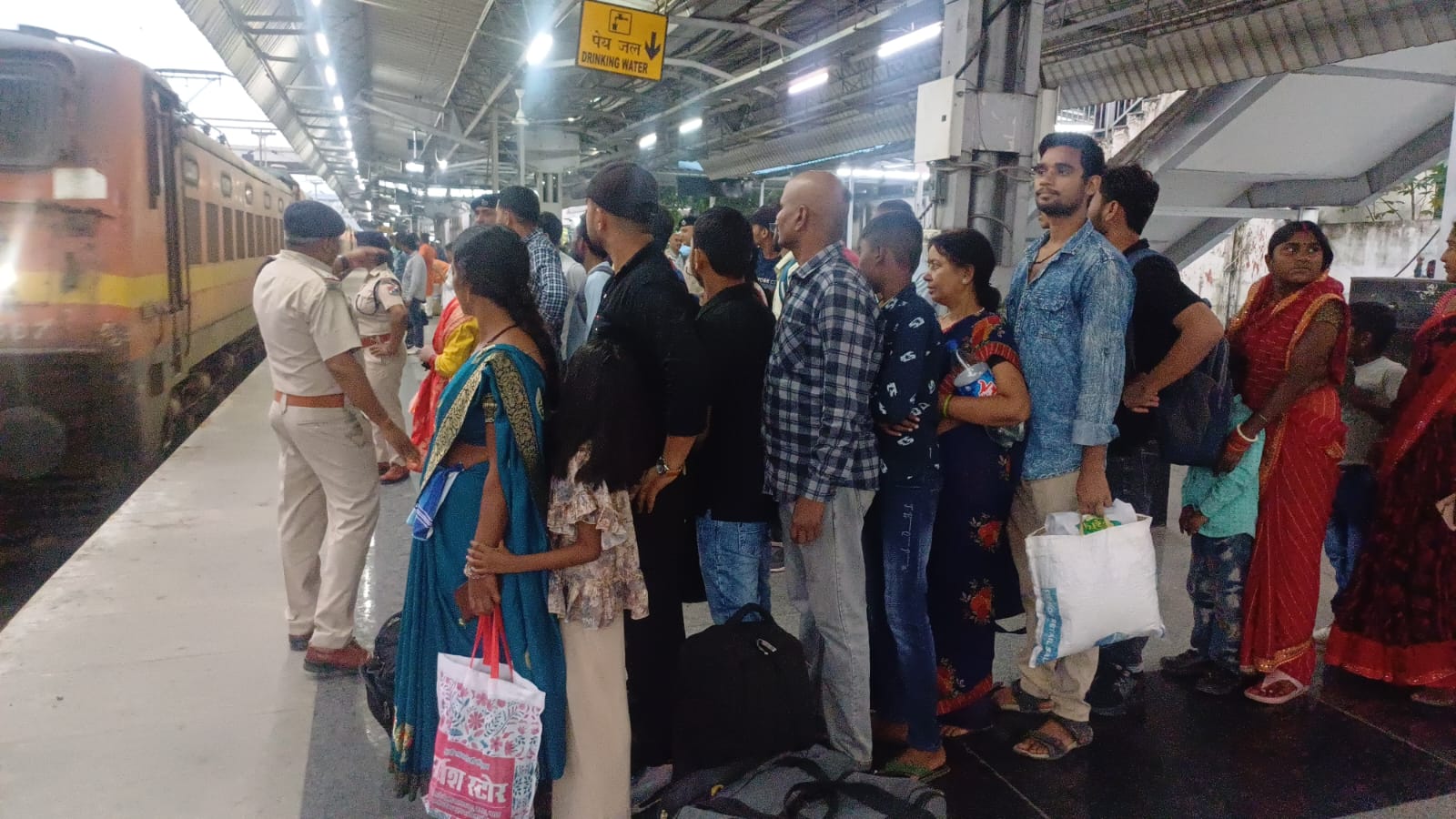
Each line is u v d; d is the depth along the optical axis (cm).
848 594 248
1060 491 262
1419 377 311
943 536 276
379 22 1352
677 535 253
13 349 546
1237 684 320
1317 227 298
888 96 1309
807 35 1218
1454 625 309
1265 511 308
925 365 246
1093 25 766
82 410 562
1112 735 291
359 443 320
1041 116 410
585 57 911
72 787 253
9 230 549
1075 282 254
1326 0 627
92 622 362
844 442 233
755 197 2389
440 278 1120
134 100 575
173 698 304
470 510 210
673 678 256
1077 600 245
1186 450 283
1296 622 306
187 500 524
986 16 401
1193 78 770
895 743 283
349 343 302
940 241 270
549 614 211
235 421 725
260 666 329
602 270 377
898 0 971
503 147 2564
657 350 232
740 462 257
